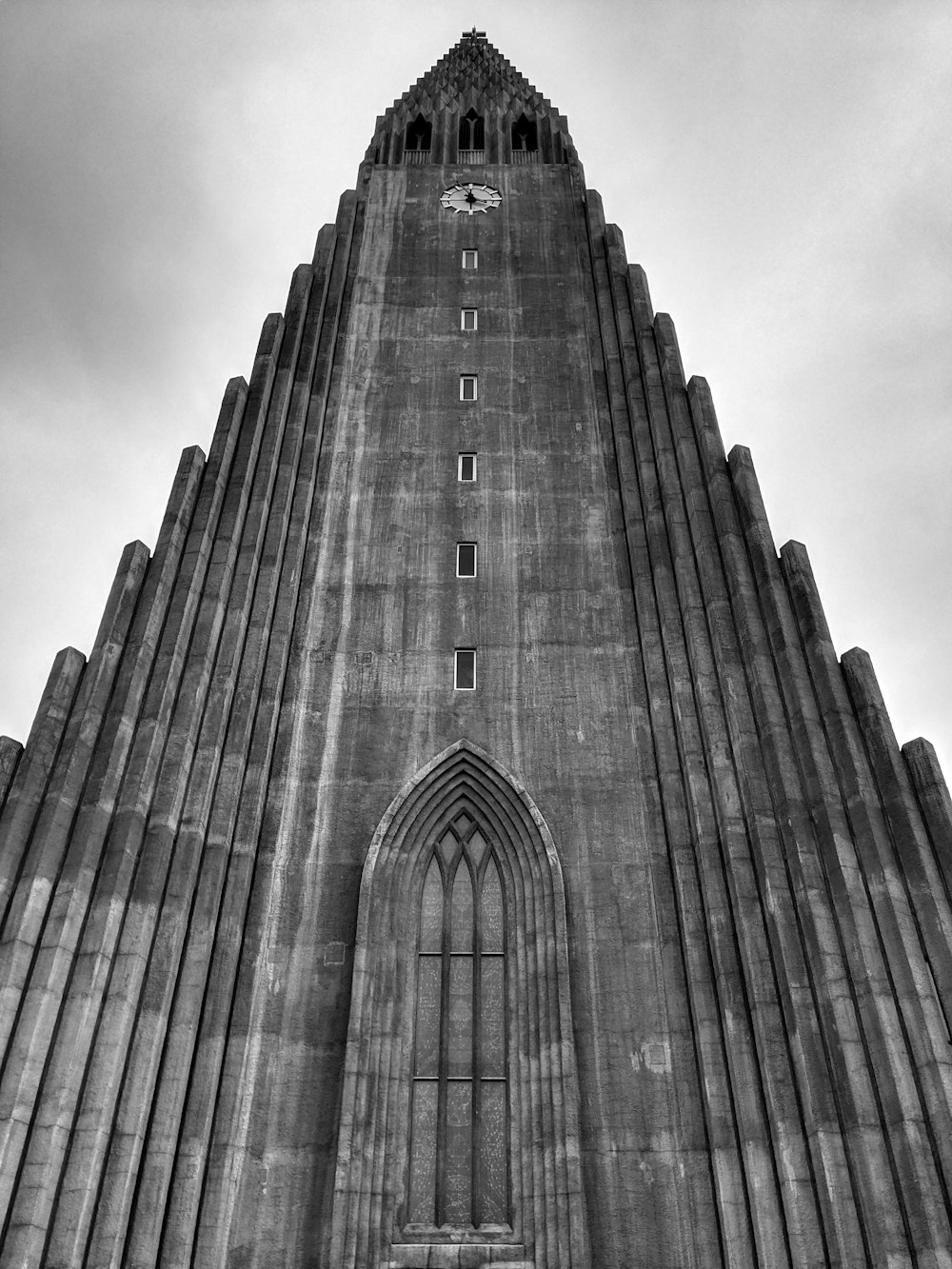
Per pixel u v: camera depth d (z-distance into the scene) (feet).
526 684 93.56
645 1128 72.33
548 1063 74.38
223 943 77.41
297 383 113.39
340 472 108.27
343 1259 66.69
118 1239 64.08
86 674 86.79
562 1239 67.92
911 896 75.56
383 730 90.79
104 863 76.64
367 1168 70.28
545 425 112.78
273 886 81.92
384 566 101.40
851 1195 65.36
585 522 104.63
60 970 70.95
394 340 120.67
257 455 104.83
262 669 92.22
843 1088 68.13
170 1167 68.13
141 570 93.30
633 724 90.89
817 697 86.07
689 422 107.86
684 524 100.17
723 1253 67.31
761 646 89.10
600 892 82.28
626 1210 69.51
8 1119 64.54
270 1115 72.69
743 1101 70.64
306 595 98.89
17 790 79.71
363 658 95.20
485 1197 72.08
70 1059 67.77
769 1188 67.46
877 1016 69.67
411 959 80.48
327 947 79.46
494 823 86.63
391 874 82.84
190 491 98.68
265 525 100.63
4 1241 61.82
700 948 77.97
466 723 91.30
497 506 106.01
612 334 120.06
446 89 162.81
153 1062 70.59
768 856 78.54
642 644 94.73
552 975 77.92
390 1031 76.02
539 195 139.95
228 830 81.97
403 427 112.37
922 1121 66.13
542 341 120.88
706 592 94.07
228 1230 68.08
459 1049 77.36
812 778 80.89
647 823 85.40
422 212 136.87
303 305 120.37
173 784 81.30
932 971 72.33
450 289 126.62
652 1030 76.02
